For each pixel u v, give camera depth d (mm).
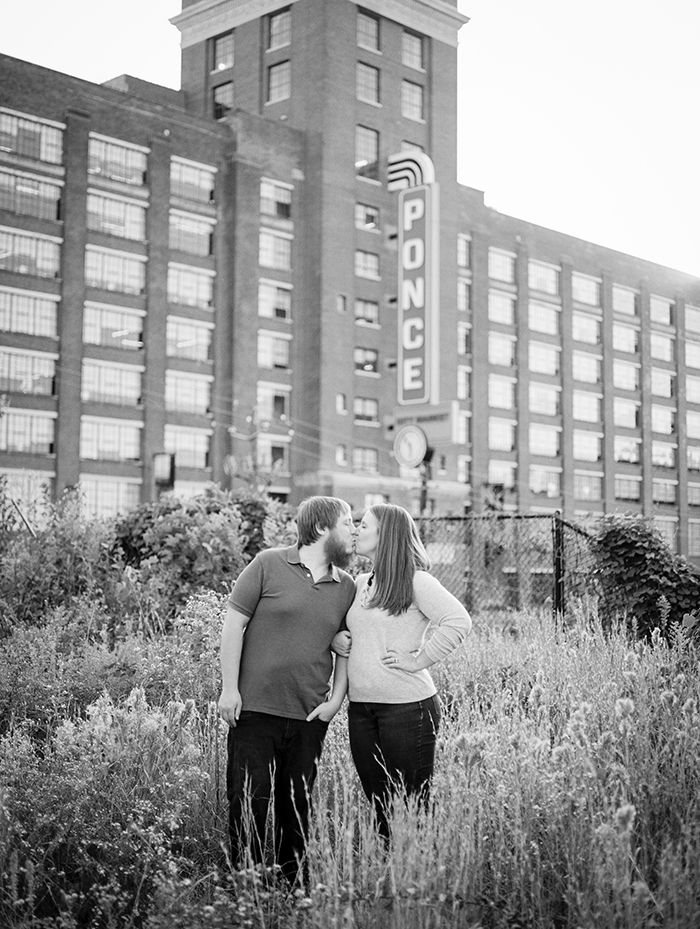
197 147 53781
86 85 49281
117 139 50281
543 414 70250
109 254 49656
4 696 7203
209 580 12289
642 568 11523
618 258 76875
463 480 64750
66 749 5398
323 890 3957
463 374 65562
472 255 66500
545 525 15727
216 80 63969
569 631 9578
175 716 6078
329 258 57375
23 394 46250
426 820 4508
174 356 51781
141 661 7965
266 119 56438
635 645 8516
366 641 5129
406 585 5094
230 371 53938
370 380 58875
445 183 64688
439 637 4992
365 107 60875
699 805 4785
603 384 74562
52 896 4320
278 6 60875
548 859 4441
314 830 4582
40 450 46750
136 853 4621
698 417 82438
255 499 14992
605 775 4891
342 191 58625
